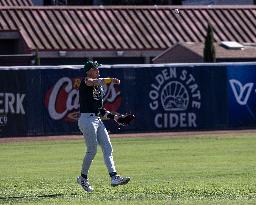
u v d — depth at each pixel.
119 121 35.47
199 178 42.25
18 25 119.62
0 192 36.56
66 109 84.94
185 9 130.75
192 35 124.81
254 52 112.81
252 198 33.00
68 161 55.78
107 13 126.12
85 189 35.56
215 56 108.31
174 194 34.62
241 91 90.75
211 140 74.88
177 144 70.56
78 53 117.38
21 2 147.75
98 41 119.19
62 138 81.56
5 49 120.25
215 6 133.88
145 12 128.12
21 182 41.44
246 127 90.88
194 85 88.94
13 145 73.25
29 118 83.94
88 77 35.31
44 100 84.31
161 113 87.88
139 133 86.56
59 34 118.94
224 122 89.94
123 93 86.38
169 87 88.19
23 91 83.69
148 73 87.44
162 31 124.31
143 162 53.56
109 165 35.19
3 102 83.12
